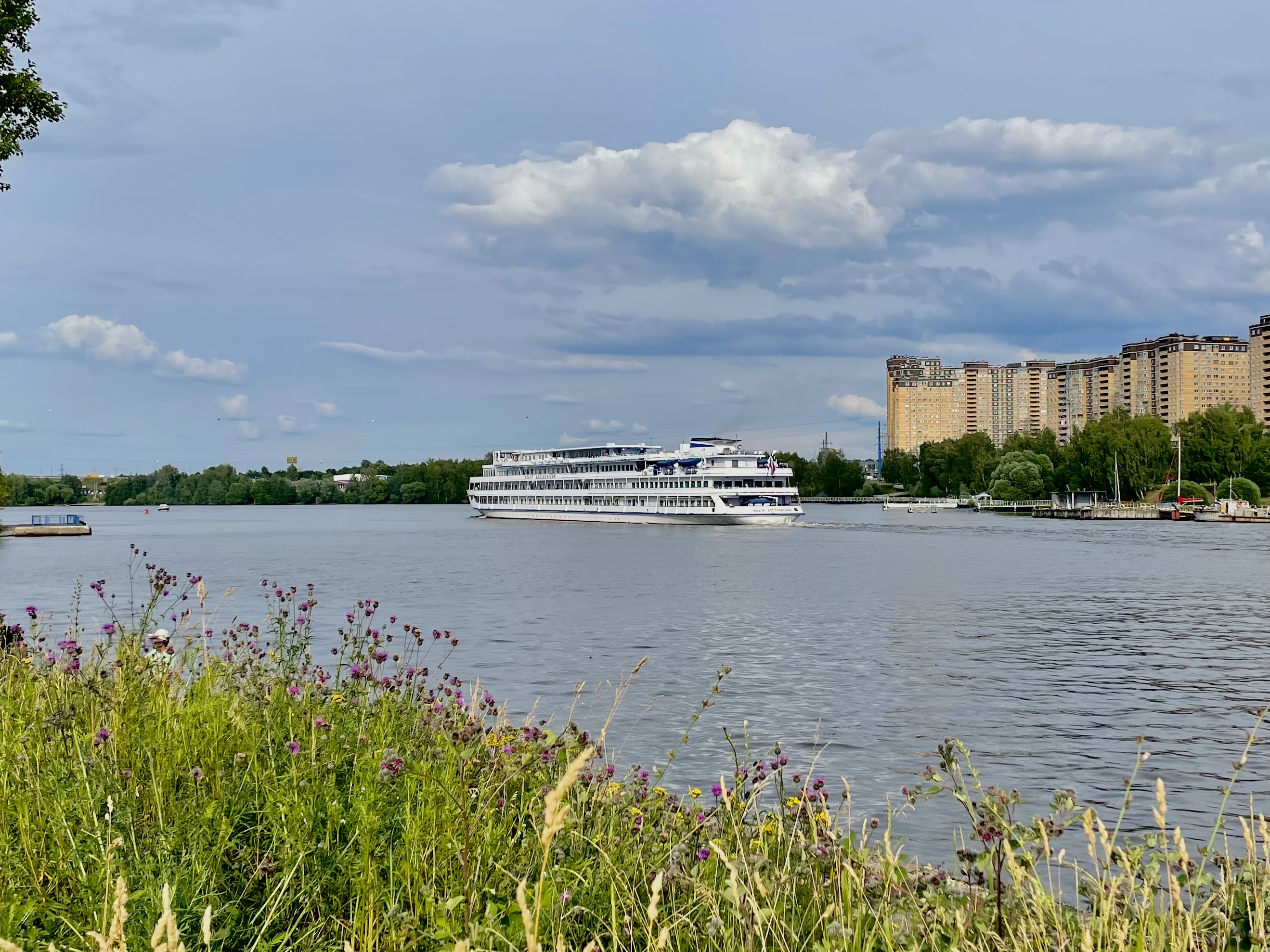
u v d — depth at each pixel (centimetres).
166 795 842
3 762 861
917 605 5750
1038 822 744
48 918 664
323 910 705
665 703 3058
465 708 1262
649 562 9069
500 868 716
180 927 629
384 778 799
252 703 1140
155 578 1363
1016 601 5962
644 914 690
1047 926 700
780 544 11419
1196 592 6450
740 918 685
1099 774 2330
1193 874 723
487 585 7025
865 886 758
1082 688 3350
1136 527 14875
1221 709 3030
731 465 13975
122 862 705
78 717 1042
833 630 4775
